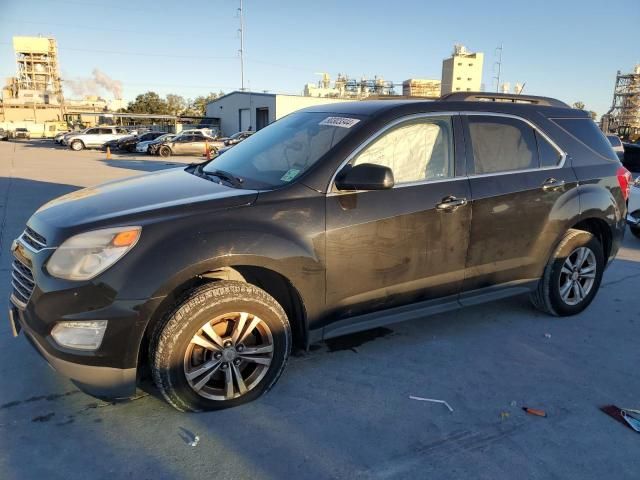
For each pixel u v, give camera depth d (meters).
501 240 3.87
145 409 2.99
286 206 3.04
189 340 2.79
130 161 24.52
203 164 4.11
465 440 2.77
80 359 2.64
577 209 4.21
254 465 2.53
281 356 3.12
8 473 2.45
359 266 3.28
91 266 2.62
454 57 79.56
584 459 2.64
